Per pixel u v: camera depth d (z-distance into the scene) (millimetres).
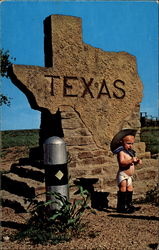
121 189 6711
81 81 7785
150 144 14625
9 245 4754
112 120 8125
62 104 7543
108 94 8117
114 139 6930
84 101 7785
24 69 7227
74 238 5000
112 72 8211
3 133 19844
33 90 7273
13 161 13641
